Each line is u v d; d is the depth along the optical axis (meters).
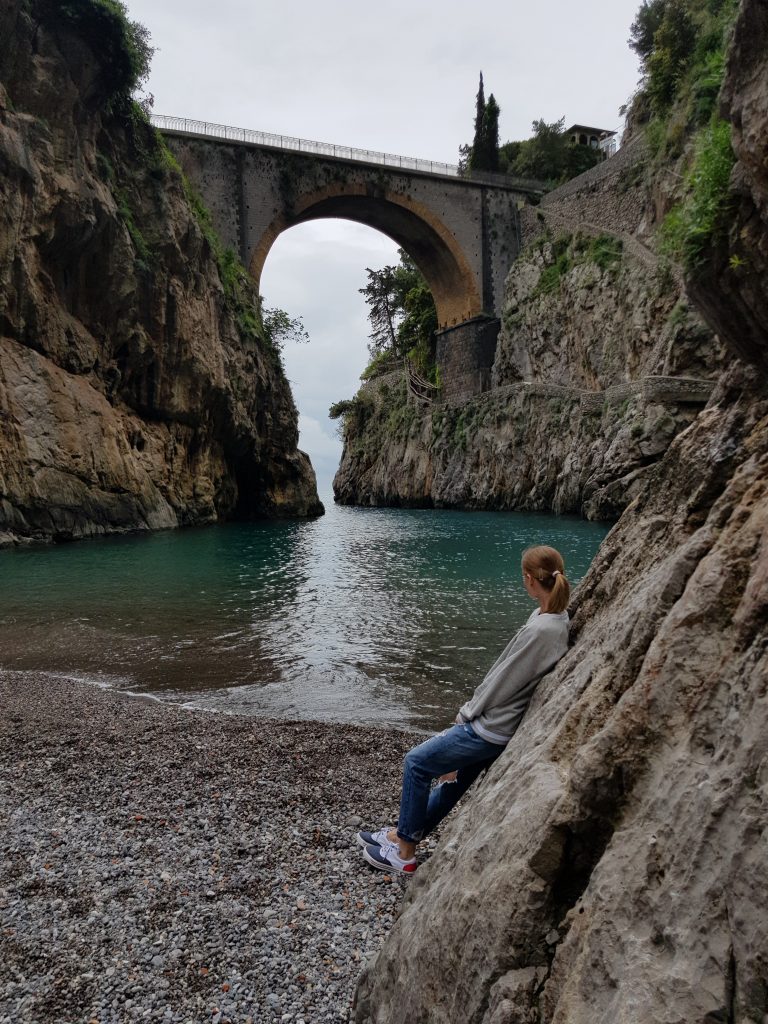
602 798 2.46
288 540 36.97
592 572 4.46
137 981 4.23
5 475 31.73
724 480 3.36
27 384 33.47
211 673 12.52
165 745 8.42
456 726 4.35
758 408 3.52
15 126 33.16
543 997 2.34
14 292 32.81
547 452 54.22
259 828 6.23
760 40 3.96
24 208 33.12
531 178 72.81
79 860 5.66
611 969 2.08
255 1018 3.91
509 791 3.01
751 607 2.18
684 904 1.96
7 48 33.56
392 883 5.25
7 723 9.27
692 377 36.31
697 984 1.83
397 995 3.13
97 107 38.56
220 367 47.41
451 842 3.44
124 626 16.14
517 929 2.51
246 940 4.60
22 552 29.84
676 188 46.00
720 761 2.04
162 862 5.64
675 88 50.06
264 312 63.78
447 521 49.88
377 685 11.84
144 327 42.16
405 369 83.25
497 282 67.50
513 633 15.65
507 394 60.78
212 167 54.00
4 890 5.24
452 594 20.56
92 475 36.28
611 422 45.41
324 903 5.02
